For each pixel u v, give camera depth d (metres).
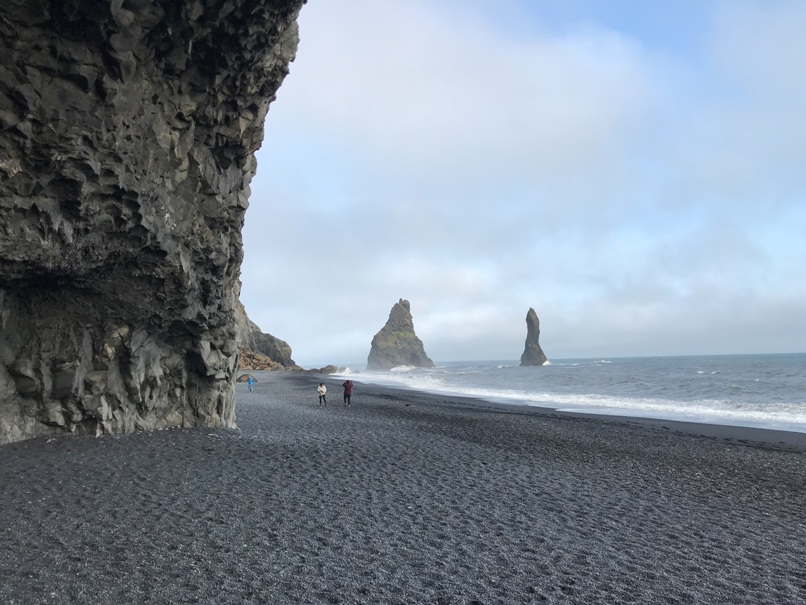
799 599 6.60
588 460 15.52
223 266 16.25
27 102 9.62
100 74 10.66
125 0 10.47
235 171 16.55
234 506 9.34
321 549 7.64
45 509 8.51
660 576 7.19
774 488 12.67
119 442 13.19
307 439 16.77
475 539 8.35
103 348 13.76
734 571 7.45
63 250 11.29
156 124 12.98
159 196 13.36
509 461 14.75
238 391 46.03
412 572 7.00
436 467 13.44
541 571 7.21
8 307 11.95
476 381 78.25
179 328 15.87
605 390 52.75
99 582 6.22
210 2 11.92
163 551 7.24
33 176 10.16
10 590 5.86
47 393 12.82
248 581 6.48
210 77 13.80
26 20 9.35
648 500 11.17
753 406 34.25
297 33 16.39
